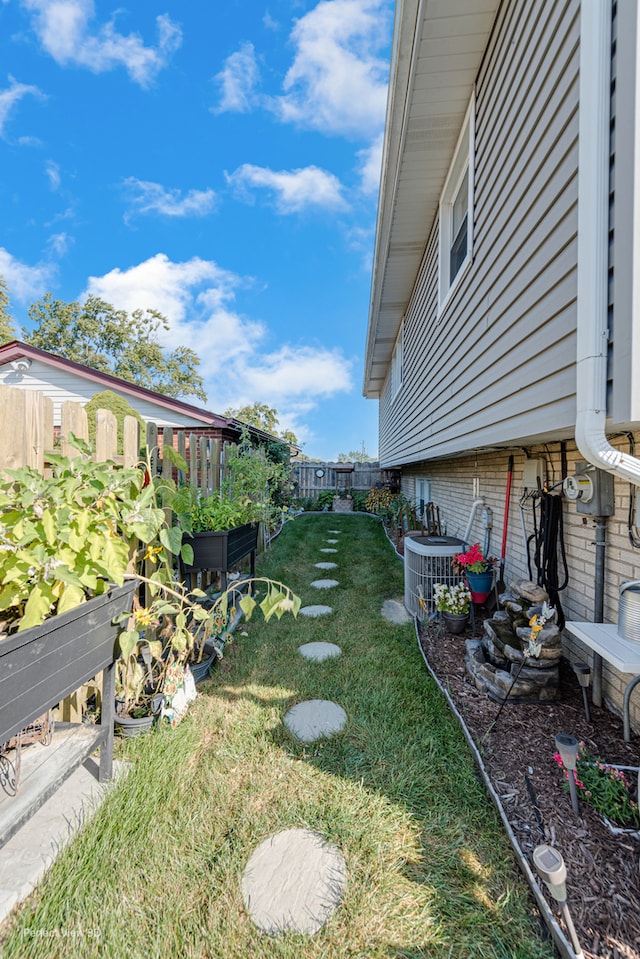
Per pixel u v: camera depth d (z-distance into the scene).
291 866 1.55
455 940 1.32
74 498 1.77
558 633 2.48
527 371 2.28
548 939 1.32
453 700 2.54
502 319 2.66
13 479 1.73
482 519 4.64
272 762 2.05
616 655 1.66
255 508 4.49
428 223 4.95
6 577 1.53
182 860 1.56
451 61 3.07
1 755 1.69
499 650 2.72
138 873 1.50
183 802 1.81
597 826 1.64
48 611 1.54
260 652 3.23
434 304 4.81
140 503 2.07
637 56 1.44
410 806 1.80
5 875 1.45
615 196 1.54
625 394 1.50
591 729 2.21
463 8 2.73
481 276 3.09
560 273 1.93
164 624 2.87
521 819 1.69
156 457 2.89
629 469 1.58
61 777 1.60
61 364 8.60
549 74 2.05
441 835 1.67
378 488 14.08
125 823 1.67
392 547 7.72
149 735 2.16
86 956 1.28
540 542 3.05
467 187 3.62
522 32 2.37
